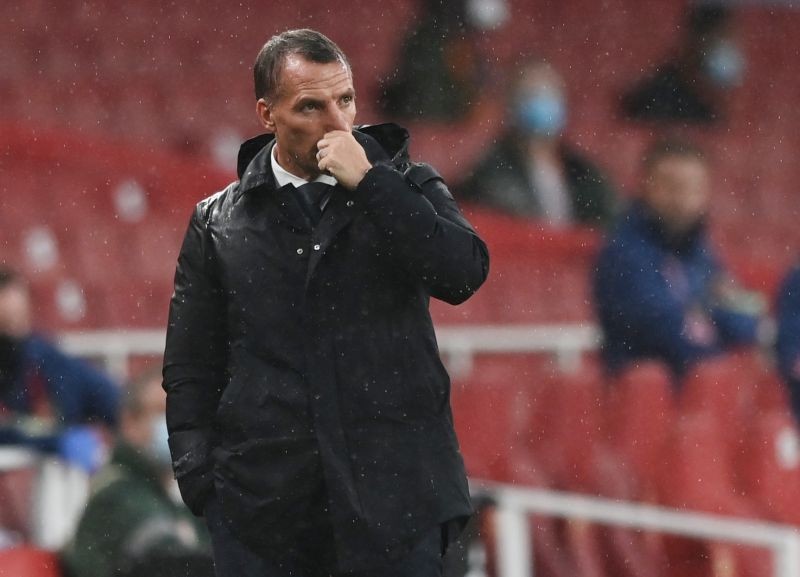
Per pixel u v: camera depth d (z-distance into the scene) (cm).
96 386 2666
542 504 2267
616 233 2847
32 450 2331
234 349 1362
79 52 6281
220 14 6731
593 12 7438
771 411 2792
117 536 2061
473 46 5047
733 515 2550
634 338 2809
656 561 2495
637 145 5922
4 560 2073
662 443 2577
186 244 1401
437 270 1297
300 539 1342
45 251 4125
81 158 4388
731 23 6241
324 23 6988
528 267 3862
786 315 3092
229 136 6091
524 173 3869
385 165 1298
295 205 1336
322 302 1324
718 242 5884
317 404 1317
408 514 1316
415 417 1334
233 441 1353
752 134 6838
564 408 2573
